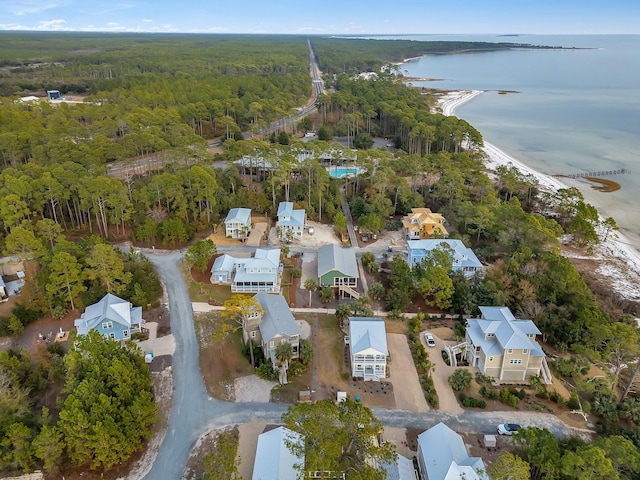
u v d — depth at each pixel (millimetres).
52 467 41219
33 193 80938
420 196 99562
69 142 101562
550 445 39750
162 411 49094
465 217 87562
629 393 51781
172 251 83750
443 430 42812
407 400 51031
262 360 55688
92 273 64750
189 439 45812
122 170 112812
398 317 65250
